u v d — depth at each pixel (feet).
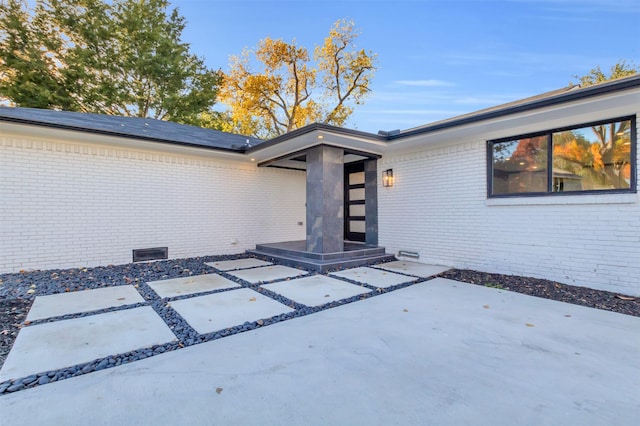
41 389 7.32
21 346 9.51
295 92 68.08
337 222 23.56
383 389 7.36
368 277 19.12
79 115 26.20
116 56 59.98
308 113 69.15
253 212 30.09
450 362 8.64
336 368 8.33
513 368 8.29
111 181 22.49
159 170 24.64
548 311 12.80
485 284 17.28
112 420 6.27
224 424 6.19
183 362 8.66
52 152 20.33
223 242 28.12
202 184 26.89
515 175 19.03
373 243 27.58
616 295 14.93
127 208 23.16
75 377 7.87
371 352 9.25
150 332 10.68
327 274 20.02
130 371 8.16
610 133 15.53
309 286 16.96
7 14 51.65
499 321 11.69
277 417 6.38
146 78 62.90
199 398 7.01
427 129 20.15
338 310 13.04
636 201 14.66
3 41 52.11
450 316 12.25
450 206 22.17
